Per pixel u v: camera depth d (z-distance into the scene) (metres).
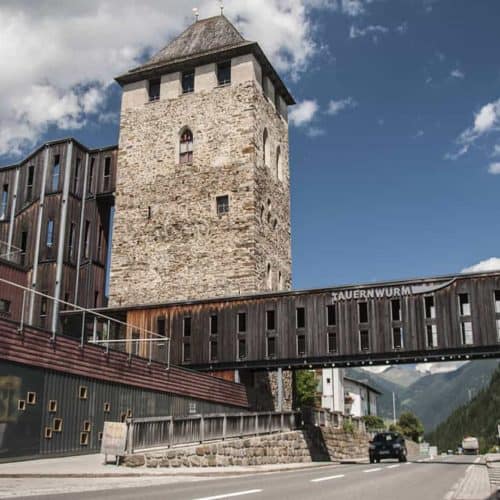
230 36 41.34
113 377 22.30
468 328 27.81
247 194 37.38
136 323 33.50
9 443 17.47
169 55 42.25
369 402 89.75
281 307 31.22
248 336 31.44
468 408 164.12
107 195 40.22
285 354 30.53
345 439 36.88
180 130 40.12
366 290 29.77
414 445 60.88
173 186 39.22
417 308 28.70
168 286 37.59
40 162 38.47
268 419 26.55
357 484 13.10
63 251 36.28
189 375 27.16
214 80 40.12
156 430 18.67
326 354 29.81
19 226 38.16
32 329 18.84
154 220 39.00
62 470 15.03
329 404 68.19
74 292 36.84
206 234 37.62
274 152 41.81
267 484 12.74
